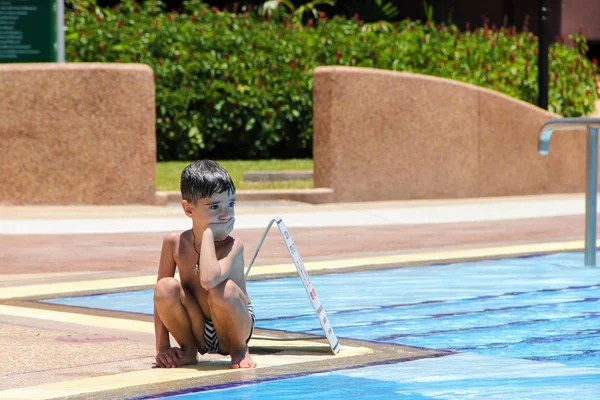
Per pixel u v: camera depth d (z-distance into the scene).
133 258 13.55
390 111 21.00
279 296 10.62
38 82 18.86
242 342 7.18
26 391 6.39
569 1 32.78
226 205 7.02
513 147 22.53
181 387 6.50
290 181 22.59
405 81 21.14
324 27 26.47
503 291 10.91
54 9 20.59
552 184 23.17
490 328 8.75
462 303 10.14
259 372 6.95
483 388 6.44
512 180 22.59
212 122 25.14
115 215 18.02
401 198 21.28
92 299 10.50
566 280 11.73
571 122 12.72
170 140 25.20
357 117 20.66
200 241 7.10
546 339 8.23
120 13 26.00
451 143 21.75
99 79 19.02
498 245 14.89
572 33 32.81
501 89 25.38
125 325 8.94
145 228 16.53
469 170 22.00
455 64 25.98
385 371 6.98
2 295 10.70
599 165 23.67
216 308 6.98
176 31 25.12
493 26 28.12
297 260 7.47
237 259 7.11
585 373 6.91
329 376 6.81
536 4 33.16
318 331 8.65
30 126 18.89
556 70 26.28
